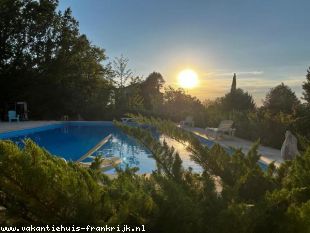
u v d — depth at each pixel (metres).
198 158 3.36
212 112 25.28
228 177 3.28
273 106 24.94
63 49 33.19
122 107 34.22
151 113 30.84
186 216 2.45
